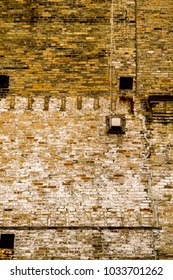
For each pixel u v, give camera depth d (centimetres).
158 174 924
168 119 972
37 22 1074
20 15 1084
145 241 871
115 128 954
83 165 934
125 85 1012
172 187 913
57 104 991
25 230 884
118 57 1037
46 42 1054
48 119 977
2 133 966
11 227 887
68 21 1073
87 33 1060
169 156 941
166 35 1060
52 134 963
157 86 1009
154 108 973
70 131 965
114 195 907
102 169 930
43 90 1005
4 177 927
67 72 1023
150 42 1052
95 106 988
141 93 1002
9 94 1004
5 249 871
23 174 930
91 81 1012
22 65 1034
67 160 939
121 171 928
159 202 901
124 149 946
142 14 1079
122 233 878
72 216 892
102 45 1048
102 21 1072
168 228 880
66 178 924
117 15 1078
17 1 1101
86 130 965
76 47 1048
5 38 1060
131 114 980
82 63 1031
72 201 905
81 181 921
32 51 1046
